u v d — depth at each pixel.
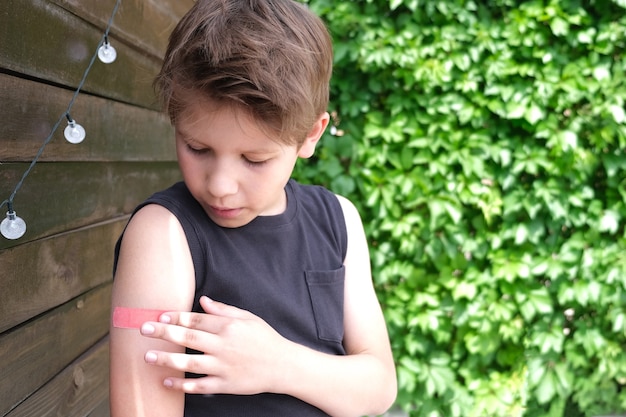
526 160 2.88
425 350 3.02
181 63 0.82
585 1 2.86
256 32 0.83
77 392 1.46
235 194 0.83
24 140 1.15
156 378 0.83
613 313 2.99
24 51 1.14
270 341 0.85
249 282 0.90
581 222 2.94
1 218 1.07
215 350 0.81
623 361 3.09
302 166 2.96
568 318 3.12
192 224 0.89
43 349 1.27
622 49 2.86
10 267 1.12
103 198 1.61
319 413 0.92
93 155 1.50
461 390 3.02
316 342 0.95
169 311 0.83
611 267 2.95
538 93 2.81
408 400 3.02
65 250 1.37
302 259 0.96
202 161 0.82
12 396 1.13
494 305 2.95
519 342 3.04
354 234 1.07
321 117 0.95
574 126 2.87
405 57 2.81
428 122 2.88
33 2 1.17
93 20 1.48
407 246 2.93
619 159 2.89
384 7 2.90
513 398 3.02
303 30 0.89
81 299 1.49
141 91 1.90
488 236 2.95
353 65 2.91
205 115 0.79
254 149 0.81
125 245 0.87
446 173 2.90
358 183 2.91
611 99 2.83
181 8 2.42
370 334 1.04
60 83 1.31
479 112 2.86
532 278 2.99
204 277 0.88
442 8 2.82
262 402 0.88
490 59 2.84
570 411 3.15
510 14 2.87
